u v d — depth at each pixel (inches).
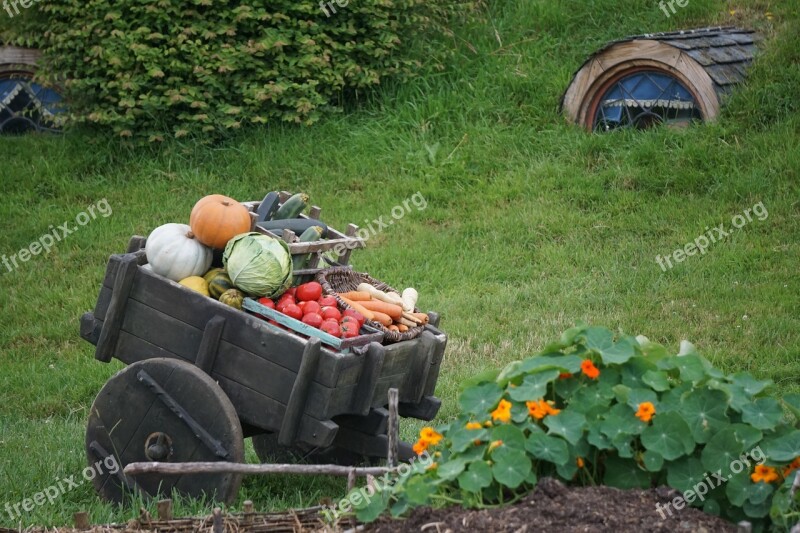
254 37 441.4
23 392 305.6
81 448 252.5
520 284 357.4
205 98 435.8
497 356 304.5
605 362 163.9
